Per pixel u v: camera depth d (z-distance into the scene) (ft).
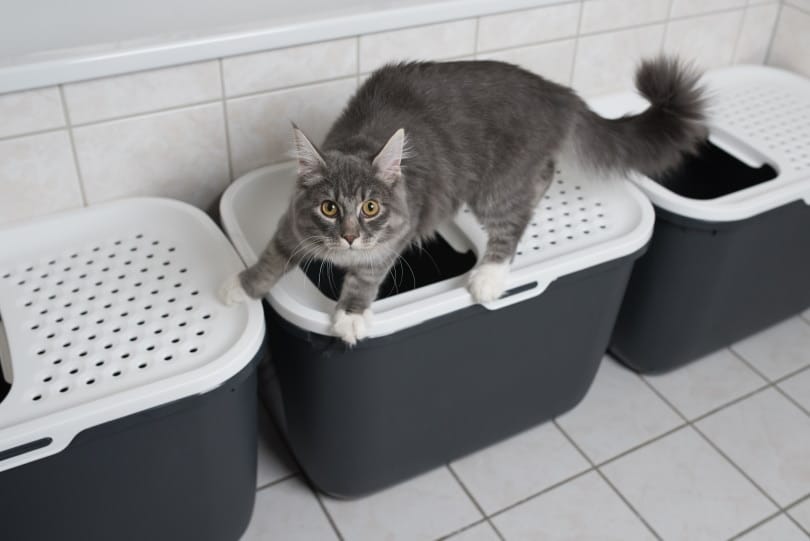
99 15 5.10
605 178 4.77
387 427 4.35
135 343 3.64
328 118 4.88
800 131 5.55
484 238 4.64
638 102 5.80
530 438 5.22
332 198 3.54
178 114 4.40
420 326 3.94
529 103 4.35
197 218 4.36
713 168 5.75
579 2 5.25
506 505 4.78
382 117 4.09
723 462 5.10
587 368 5.01
